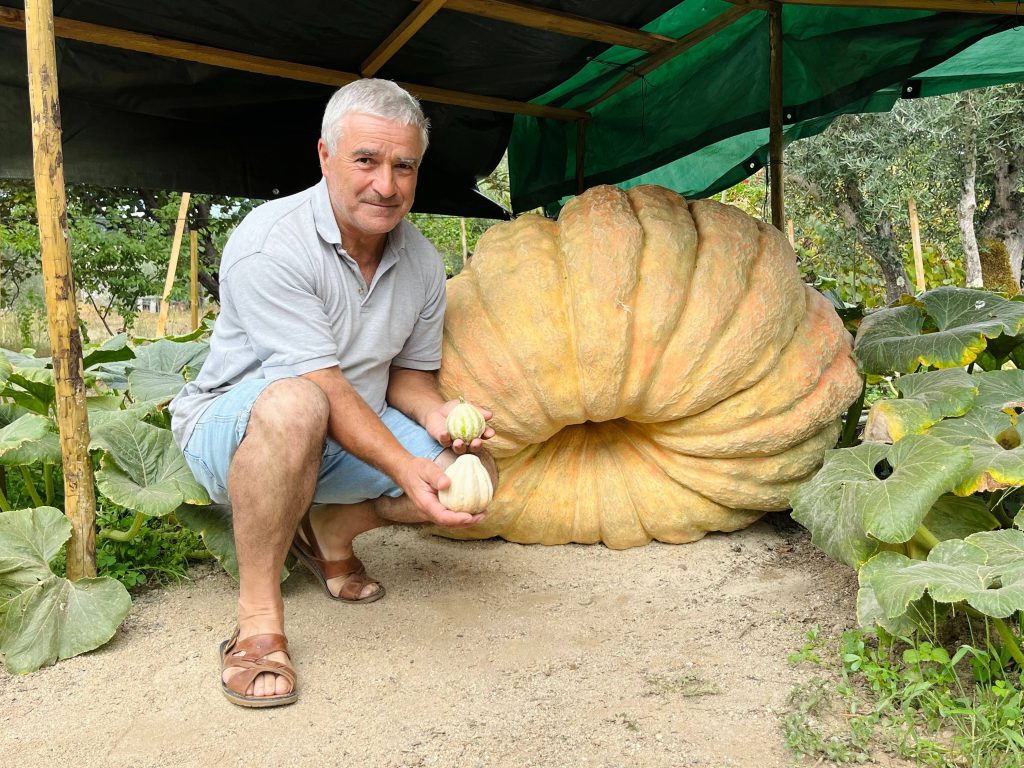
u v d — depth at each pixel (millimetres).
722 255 3000
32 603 2479
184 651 2479
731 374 2926
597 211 3098
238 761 1907
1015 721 1836
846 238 10789
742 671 2270
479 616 2707
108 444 2754
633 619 2664
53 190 2504
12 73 4695
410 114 2336
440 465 2557
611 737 1959
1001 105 8602
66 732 2039
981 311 3240
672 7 4637
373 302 2598
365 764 1882
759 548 3293
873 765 1812
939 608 2180
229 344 2555
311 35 4617
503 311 3002
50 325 2555
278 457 2199
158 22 4359
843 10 4797
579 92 5898
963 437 2580
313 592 2930
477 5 4348
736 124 5559
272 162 5738
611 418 3066
